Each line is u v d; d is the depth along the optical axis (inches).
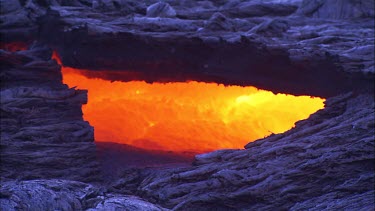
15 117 762.2
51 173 711.1
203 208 621.0
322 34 817.5
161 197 634.8
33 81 830.5
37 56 863.1
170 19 848.3
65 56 868.6
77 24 842.2
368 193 578.9
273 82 810.2
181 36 815.1
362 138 640.4
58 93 799.1
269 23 822.5
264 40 787.4
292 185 613.6
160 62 841.5
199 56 827.4
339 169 613.6
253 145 715.4
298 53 758.5
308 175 618.2
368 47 749.9
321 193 604.7
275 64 792.3
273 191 611.8
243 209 610.9
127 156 794.8
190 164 747.4
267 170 636.1
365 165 616.1
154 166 741.3
